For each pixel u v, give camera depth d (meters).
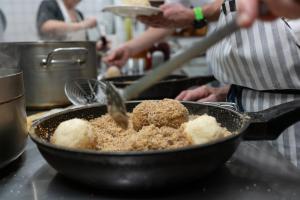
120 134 0.58
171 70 0.38
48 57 0.89
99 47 1.73
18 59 0.89
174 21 1.16
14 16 2.78
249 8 0.29
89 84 0.90
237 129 0.55
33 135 0.47
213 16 1.14
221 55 0.88
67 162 0.42
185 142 0.50
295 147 0.76
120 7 1.01
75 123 0.51
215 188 0.46
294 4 0.32
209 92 0.96
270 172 0.50
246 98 0.86
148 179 0.41
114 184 0.42
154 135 0.50
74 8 2.29
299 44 0.73
